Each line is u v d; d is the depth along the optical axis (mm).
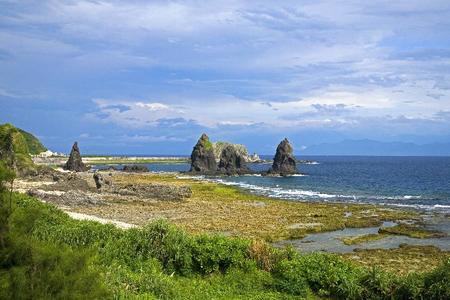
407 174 131375
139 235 20719
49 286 9430
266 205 54219
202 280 18891
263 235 35344
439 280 16953
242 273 19172
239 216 44812
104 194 57719
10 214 10789
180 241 20531
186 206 51219
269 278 18922
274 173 117562
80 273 10023
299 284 18219
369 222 42688
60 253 10109
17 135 82188
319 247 32062
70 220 23516
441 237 35938
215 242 20734
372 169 164625
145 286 16484
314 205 55125
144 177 100062
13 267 9680
